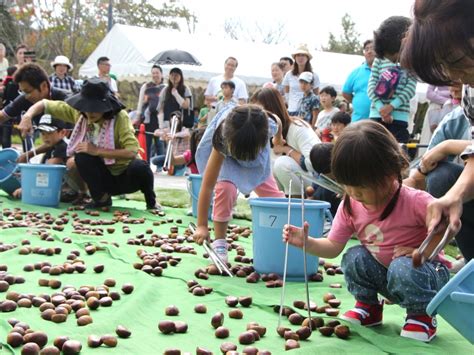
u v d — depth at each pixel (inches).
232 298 127.1
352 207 118.0
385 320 122.8
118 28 757.3
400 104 270.4
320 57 820.6
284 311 120.6
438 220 99.0
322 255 119.6
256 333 105.3
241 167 172.1
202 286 137.9
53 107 275.7
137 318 115.5
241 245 201.8
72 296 122.4
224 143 157.8
